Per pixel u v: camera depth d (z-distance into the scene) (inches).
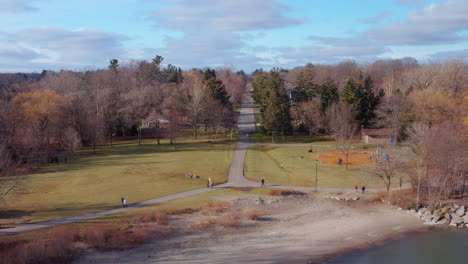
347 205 2461.9
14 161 3314.5
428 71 5236.2
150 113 4793.3
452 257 1718.8
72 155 3853.3
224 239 1895.9
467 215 2190.0
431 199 2316.7
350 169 3191.4
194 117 4768.7
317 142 4495.6
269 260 1673.2
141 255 1680.6
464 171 2706.7
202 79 6038.4
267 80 6486.2
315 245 1849.2
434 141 2561.5
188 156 3740.2
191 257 1684.3
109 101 5019.7
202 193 2566.4
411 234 1999.3
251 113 6825.8
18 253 1529.3
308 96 5467.5
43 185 2682.1
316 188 2743.6
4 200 2117.4
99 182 2778.1
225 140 4717.0
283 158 3639.3
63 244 1644.9
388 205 2469.2
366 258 1708.9
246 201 2440.9
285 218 2220.7
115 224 1934.1
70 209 2170.3
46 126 3966.5
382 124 4468.5
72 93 4766.2
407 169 2864.2
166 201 2370.8
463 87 4886.8
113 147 4379.9
